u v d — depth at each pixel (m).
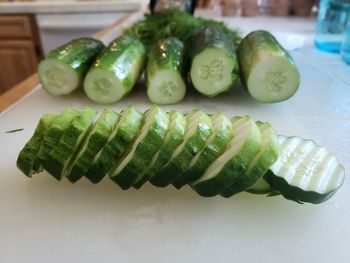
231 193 0.12
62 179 0.15
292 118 0.20
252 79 0.21
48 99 0.24
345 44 0.29
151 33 0.33
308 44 0.35
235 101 0.23
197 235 0.12
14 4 0.60
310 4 0.51
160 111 0.13
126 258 0.11
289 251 0.11
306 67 0.28
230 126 0.13
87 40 0.26
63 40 0.62
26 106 0.23
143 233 0.12
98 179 0.13
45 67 0.22
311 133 0.18
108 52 0.23
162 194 0.14
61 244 0.12
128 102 0.23
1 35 0.62
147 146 0.12
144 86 0.25
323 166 0.13
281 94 0.21
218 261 0.11
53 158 0.13
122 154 0.13
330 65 0.29
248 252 0.11
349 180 0.14
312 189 0.12
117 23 0.46
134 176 0.12
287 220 0.12
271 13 0.54
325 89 0.24
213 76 0.22
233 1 0.53
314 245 0.12
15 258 0.11
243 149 0.12
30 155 0.13
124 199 0.14
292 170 0.12
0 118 0.21
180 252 0.11
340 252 0.11
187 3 0.43
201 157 0.12
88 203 0.14
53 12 0.59
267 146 0.12
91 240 0.12
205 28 0.25
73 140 0.13
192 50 0.23
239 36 0.32
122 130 0.12
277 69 0.20
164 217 0.13
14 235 0.12
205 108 0.22
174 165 0.12
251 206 0.13
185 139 0.12
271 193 0.13
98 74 0.22
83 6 0.59
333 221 0.12
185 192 0.14
